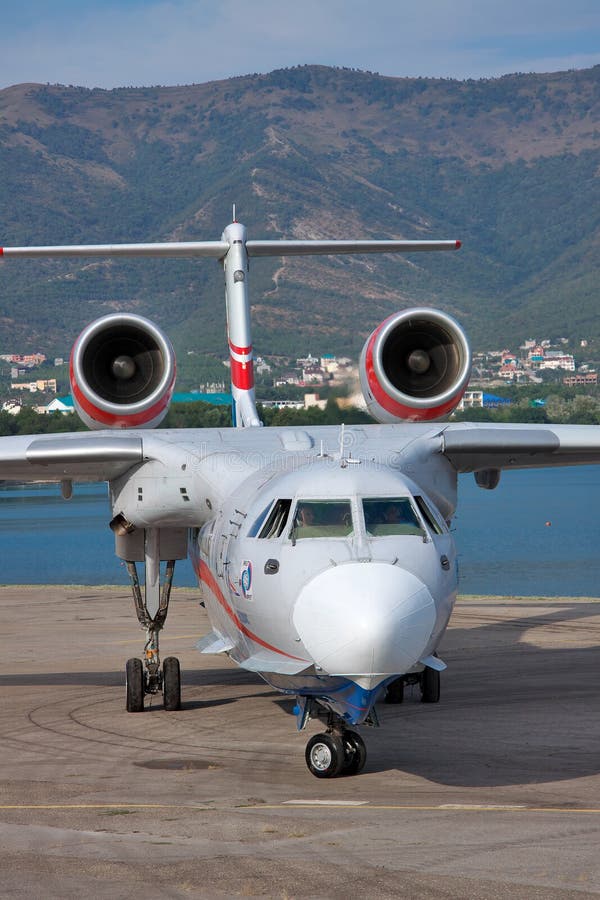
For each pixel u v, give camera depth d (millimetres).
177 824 24328
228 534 32250
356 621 25516
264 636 28906
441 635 28609
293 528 28750
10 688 45094
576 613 67375
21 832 23844
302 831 23562
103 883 20250
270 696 42469
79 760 31719
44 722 37750
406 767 30203
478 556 158875
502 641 55594
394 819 24469
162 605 40594
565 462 42156
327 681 27406
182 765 30938
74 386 40938
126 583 130875
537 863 20938
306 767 30578
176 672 39656
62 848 22547
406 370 42000
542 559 153125
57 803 26547
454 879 20078
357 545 27844
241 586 29781
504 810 25156
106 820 24797
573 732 34250
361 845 22406
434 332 41750
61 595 86250
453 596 29094
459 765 30281
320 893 19500
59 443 37875
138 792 27672
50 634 62875
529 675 45438
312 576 27203
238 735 35219
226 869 20953
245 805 26125
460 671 47094
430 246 44906
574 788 27375
